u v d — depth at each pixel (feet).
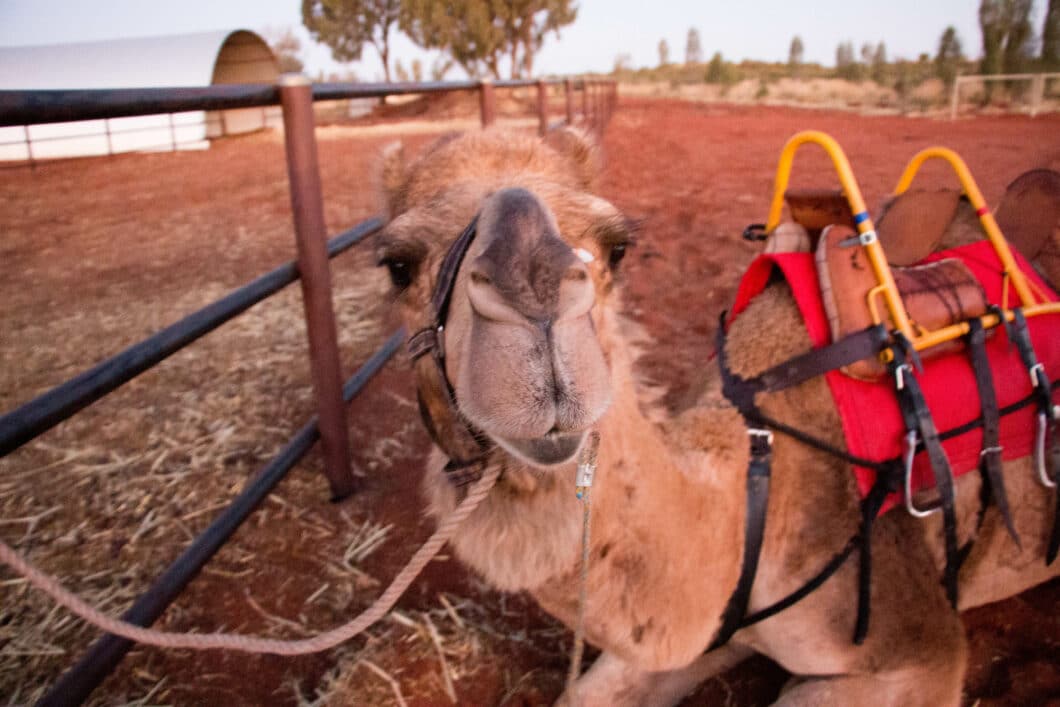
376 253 6.77
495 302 4.73
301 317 21.84
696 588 7.22
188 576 9.53
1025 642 10.21
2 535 12.50
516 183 6.15
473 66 146.92
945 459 7.74
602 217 6.16
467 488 6.41
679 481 7.13
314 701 9.49
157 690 9.59
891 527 8.39
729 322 9.47
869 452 7.87
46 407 6.98
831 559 8.06
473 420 4.85
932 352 8.01
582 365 4.81
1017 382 8.28
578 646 5.99
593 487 6.27
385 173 7.79
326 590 11.30
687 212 33.04
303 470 14.20
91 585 11.35
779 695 9.14
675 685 9.14
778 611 8.15
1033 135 59.16
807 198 9.06
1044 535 9.34
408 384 17.66
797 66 185.06
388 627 10.50
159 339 8.61
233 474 14.05
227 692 9.60
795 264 8.61
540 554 6.24
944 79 96.89
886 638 7.98
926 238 9.40
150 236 34.68
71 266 29.73
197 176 53.62
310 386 17.43
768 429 8.14
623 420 6.56
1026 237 9.64
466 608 10.85
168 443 15.15
